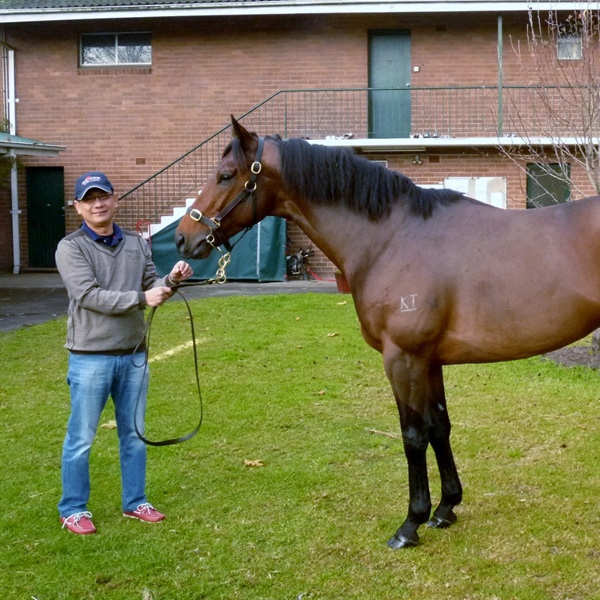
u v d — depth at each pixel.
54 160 16.41
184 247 3.59
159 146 16.14
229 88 15.90
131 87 16.11
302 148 3.50
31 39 16.25
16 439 5.17
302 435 5.21
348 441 5.05
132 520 3.86
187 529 3.74
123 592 3.14
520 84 15.17
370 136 15.88
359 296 3.43
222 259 3.64
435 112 15.54
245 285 14.02
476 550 3.45
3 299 12.34
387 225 3.38
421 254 3.27
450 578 3.19
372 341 3.48
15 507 4.02
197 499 4.12
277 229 14.50
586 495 4.05
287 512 3.91
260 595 3.09
